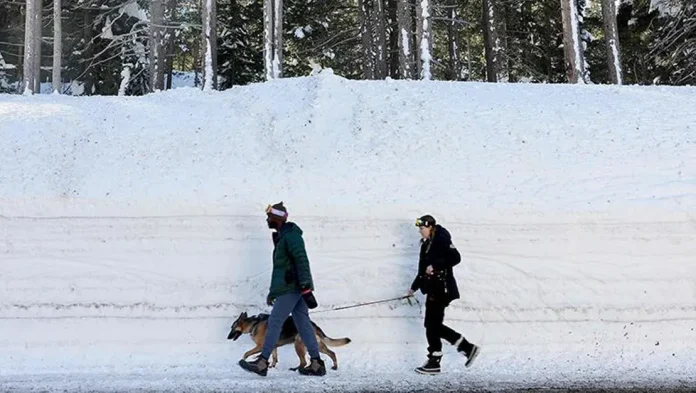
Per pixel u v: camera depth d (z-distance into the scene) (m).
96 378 6.72
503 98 12.67
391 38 26.33
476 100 12.42
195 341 7.98
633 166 9.88
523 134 10.91
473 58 33.41
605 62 26.16
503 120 11.42
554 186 9.38
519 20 25.88
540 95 13.05
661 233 8.67
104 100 13.23
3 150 10.38
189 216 8.71
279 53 19.17
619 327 8.15
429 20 17.22
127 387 6.31
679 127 11.13
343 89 12.45
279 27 19.20
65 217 8.70
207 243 8.59
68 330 7.98
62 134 11.04
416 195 9.11
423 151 10.38
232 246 8.59
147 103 12.77
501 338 8.04
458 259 7.01
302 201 8.97
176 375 6.85
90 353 7.76
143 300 8.20
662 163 9.93
